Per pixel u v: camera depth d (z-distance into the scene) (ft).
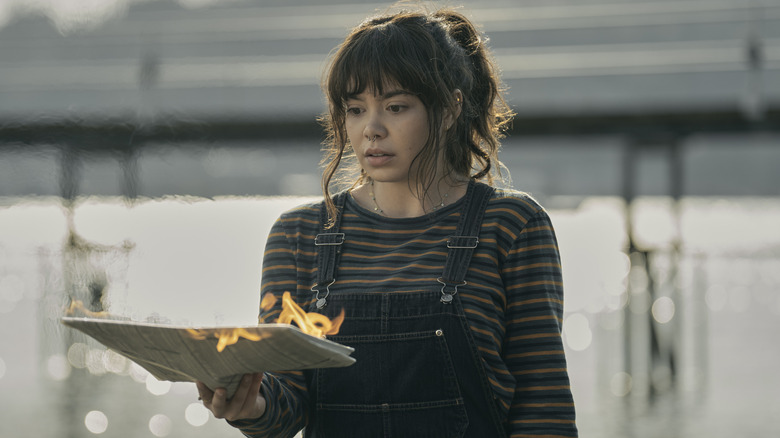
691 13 52.11
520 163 83.51
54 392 43.45
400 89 8.55
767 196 87.81
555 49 53.16
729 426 36.32
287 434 8.82
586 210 85.92
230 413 7.98
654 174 83.10
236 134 52.11
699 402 41.24
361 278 8.81
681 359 53.52
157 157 55.57
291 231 9.36
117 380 46.85
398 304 8.57
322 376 8.77
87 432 35.24
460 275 8.61
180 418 38.01
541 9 54.54
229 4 57.88
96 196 58.34
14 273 86.22
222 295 59.11
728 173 88.07
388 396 8.54
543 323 8.73
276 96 51.90
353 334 8.62
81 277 56.18
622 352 57.00
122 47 55.26
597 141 51.42
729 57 49.75
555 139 50.75
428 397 8.48
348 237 9.05
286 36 55.47
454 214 8.94
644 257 53.06
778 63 49.06
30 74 54.24
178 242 61.67
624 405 40.60
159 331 7.18
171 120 51.52
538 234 8.88
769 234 96.02
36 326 66.44
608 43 52.19
